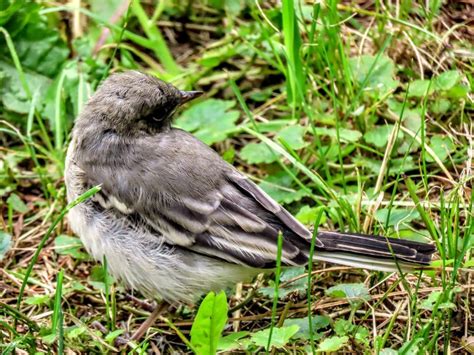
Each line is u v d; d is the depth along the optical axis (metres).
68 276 11.05
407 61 12.84
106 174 9.80
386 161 11.04
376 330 9.66
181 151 9.84
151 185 9.60
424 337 8.77
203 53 14.14
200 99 13.43
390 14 13.22
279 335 8.65
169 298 9.79
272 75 13.62
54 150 12.62
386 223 10.27
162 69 13.84
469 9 13.17
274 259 9.17
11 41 12.80
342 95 12.46
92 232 9.88
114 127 9.95
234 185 9.73
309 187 11.77
